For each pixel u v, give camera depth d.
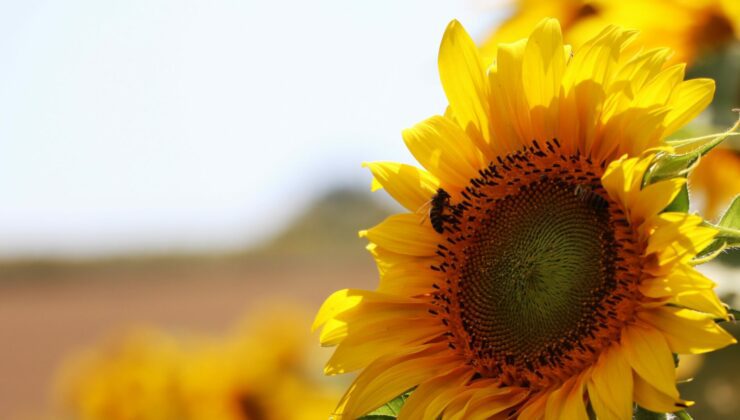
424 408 0.63
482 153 0.65
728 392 0.75
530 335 0.64
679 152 0.65
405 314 0.65
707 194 0.73
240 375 0.92
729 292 0.64
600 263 0.62
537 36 0.63
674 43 0.72
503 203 0.65
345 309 0.65
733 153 0.71
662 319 0.59
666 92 0.60
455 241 0.66
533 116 0.64
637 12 0.72
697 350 0.58
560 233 0.64
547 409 0.60
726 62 0.71
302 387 0.93
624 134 0.61
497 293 0.65
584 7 0.75
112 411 0.94
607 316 0.61
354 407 0.63
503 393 0.62
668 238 0.58
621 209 0.62
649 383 0.58
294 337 0.95
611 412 0.58
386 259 0.66
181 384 0.93
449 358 0.65
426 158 0.65
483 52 0.76
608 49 0.62
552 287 0.63
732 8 0.71
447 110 0.67
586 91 0.62
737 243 0.58
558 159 0.64
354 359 0.65
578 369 0.62
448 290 0.65
